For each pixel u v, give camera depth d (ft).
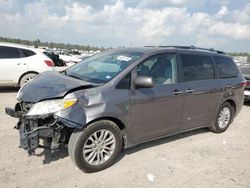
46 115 11.91
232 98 20.33
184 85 16.34
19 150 14.83
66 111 11.88
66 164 13.71
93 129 12.65
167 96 15.26
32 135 11.93
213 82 18.56
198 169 14.33
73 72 16.05
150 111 14.67
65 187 11.79
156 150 16.26
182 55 16.81
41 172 12.82
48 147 12.71
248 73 33.58
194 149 16.94
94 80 14.02
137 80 13.66
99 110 12.55
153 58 15.21
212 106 18.85
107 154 13.53
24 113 12.98
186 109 16.76
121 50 16.81
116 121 13.70
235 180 13.46
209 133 20.31
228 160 15.74
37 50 32.37
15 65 30.58
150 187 12.29
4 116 20.59
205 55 18.53
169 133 16.34
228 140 19.16
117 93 13.30
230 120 21.02
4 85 30.81
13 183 11.78
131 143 14.48
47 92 12.53
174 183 12.77
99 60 16.34
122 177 12.93
